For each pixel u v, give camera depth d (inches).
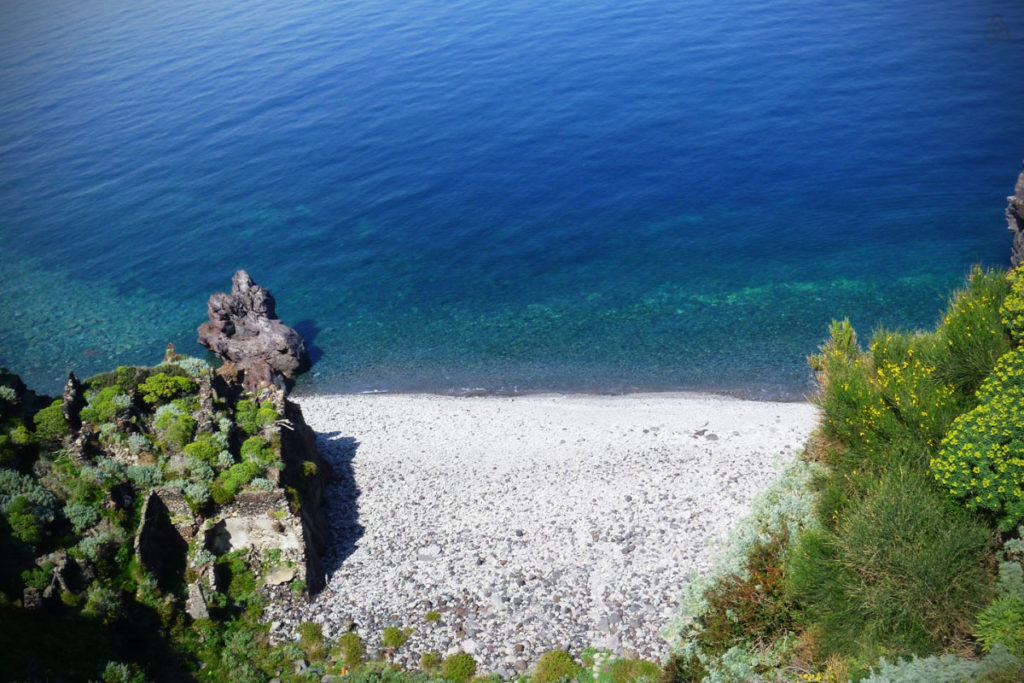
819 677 999.0
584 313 2891.2
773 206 3373.5
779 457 1840.6
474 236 3437.5
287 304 3129.9
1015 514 969.5
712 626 1155.9
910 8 5339.6
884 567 994.1
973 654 905.5
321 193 3892.7
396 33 6136.8
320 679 1325.0
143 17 7568.9
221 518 1486.2
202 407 1619.1
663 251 3186.5
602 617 1403.8
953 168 3444.9
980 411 1043.9
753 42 5113.2
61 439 1494.8
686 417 2206.0
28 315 3171.8
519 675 1311.5
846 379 1344.7
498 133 4296.3
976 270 1384.1
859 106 4104.3
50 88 5659.5
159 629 1346.0
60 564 1277.1
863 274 2878.9
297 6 7342.5
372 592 1525.6
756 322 2711.6
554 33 5713.6
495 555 1603.1
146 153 4483.3
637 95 4554.6
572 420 2256.4
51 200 4042.8
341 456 2081.7
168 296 3240.7
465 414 2345.0
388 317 3004.4
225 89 5310.0
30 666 1092.5
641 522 1642.5
